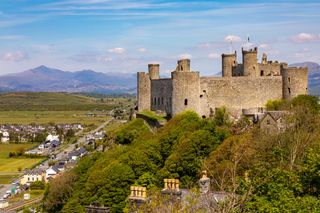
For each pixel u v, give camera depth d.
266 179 43.53
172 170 101.75
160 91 140.62
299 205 38.91
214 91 128.50
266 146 76.44
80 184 136.25
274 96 129.75
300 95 123.25
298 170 48.19
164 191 48.22
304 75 127.50
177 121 123.06
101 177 114.19
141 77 146.38
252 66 131.88
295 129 85.81
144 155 115.50
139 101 147.62
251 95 129.38
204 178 51.81
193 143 102.31
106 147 162.00
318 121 96.19
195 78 126.88
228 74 139.25
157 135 123.12
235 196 39.41
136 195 49.91
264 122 108.31
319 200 39.38
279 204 39.44
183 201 42.72
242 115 126.38
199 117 124.44
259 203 40.16
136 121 147.62
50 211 160.75
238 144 88.88
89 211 66.69
